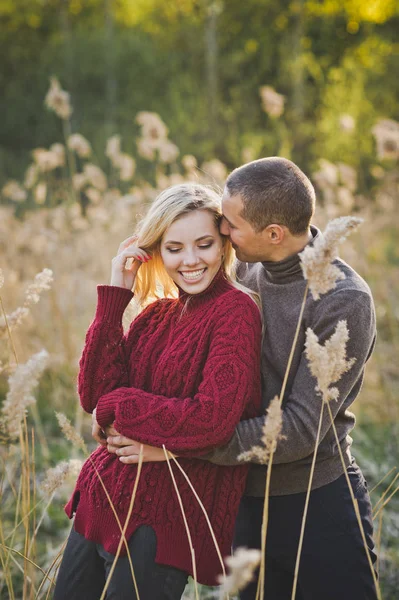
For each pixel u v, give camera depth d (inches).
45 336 184.2
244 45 498.6
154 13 552.4
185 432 65.4
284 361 70.4
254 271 76.7
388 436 149.7
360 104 395.9
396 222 213.3
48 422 167.2
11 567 105.8
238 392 65.9
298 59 451.5
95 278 194.2
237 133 435.8
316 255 58.9
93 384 71.7
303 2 497.7
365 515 73.2
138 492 67.9
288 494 72.2
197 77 497.7
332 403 67.0
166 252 71.6
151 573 66.3
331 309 67.1
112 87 527.2
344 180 177.6
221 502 69.0
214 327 69.5
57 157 186.1
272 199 67.0
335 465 71.9
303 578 72.6
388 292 175.0
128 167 193.2
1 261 184.1
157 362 72.0
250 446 66.2
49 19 631.8
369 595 70.9
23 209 281.3
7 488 124.2
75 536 72.2
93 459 72.7
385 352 169.2
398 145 147.6
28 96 563.5
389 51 462.9
